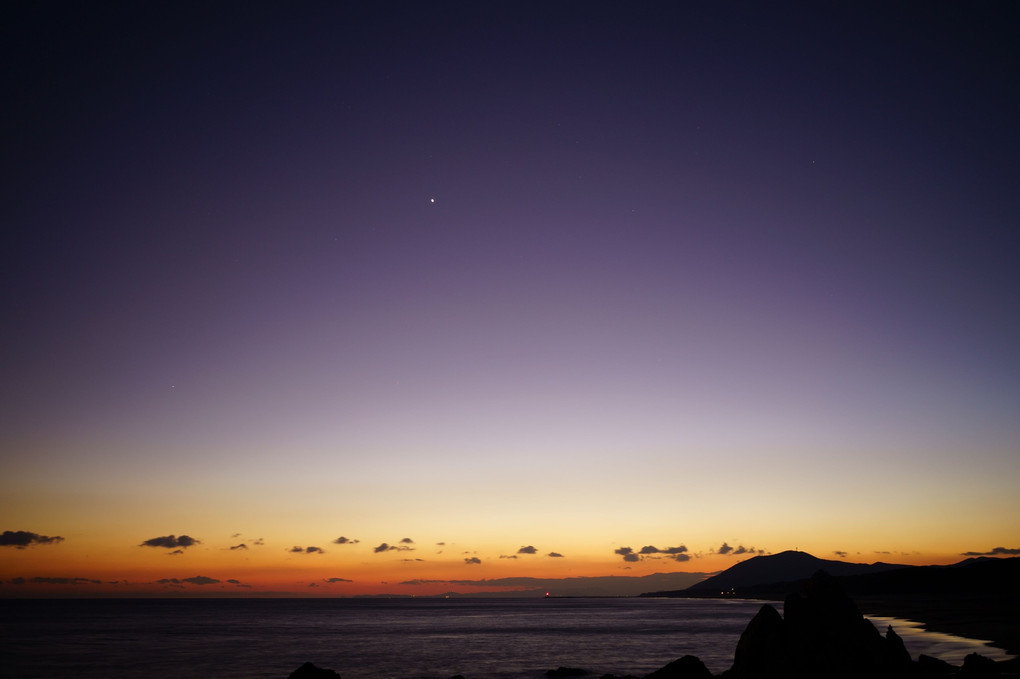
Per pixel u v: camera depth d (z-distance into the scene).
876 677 28.84
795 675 28.77
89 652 71.62
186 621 151.00
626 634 96.12
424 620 159.25
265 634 103.00
